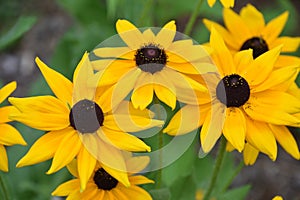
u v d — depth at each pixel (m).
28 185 0.57
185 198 0.48
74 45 0.63
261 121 0.37
